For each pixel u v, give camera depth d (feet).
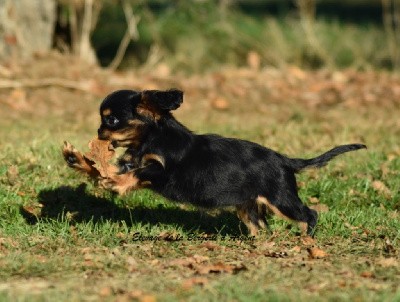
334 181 44.50
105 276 30.66
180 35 88.63
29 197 40.47
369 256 34.42
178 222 39.04
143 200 40.63
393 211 41.68
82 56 76.89
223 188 35.29
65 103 65.67
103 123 34.96
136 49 89.76
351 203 42.29
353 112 66.69
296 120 62.85
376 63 88.74
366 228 38.29
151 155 34.86
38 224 37.09
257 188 35.76
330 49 90.79
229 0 89.66
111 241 35.47
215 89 72.18
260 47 86.53
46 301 27.12
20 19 73.51
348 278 30.86
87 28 77.10
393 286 29.89
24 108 63.67
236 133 56.34
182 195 35.32
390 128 60.03
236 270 31.48
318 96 71.61
